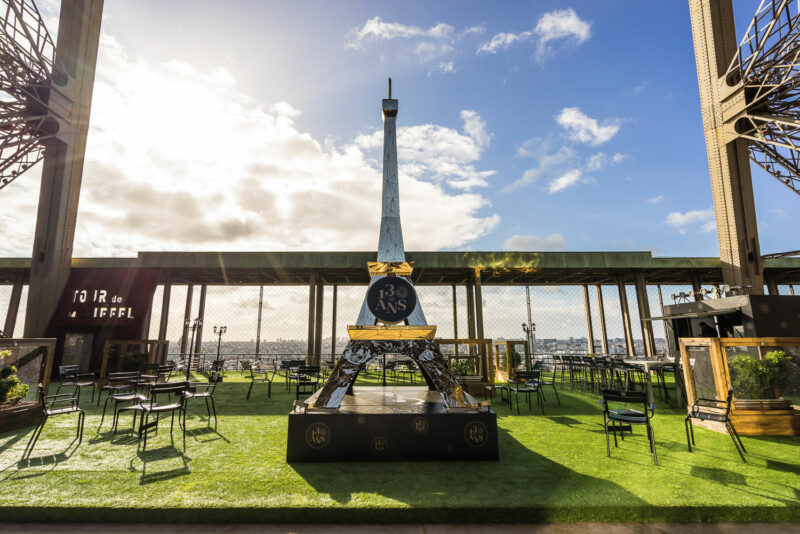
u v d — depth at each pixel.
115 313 19.03
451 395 6.39
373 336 6.73
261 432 7.62
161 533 3.98
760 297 11.85
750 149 19.48
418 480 5.14
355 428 6.02
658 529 4.09
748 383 8.02
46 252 18.28
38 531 4.00
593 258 19.30
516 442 7.02
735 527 4.12
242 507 4.27
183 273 21.14
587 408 10.42
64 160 18.92
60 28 19.48
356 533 4.04
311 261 18.97
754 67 17.89
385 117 9.31
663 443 6.90
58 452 6.24
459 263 19.14
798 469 5.46
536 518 4.28
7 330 22.33
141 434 7.17
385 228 8.34
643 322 20.02
